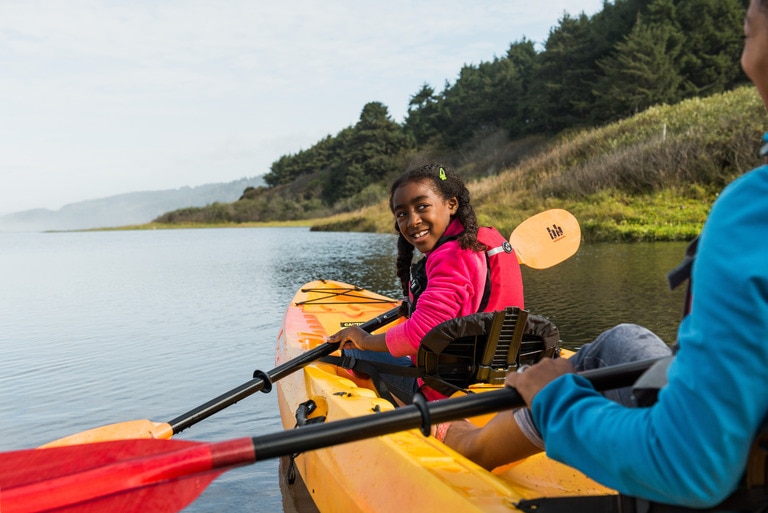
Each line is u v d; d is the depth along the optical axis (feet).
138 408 14.15
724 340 2.91
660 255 35.55
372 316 15.90
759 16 3.26
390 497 6.04
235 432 12.58
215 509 9.54
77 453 5.01
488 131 164.04
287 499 9.82
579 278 27.89
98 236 160.56
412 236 8.86
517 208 63.98
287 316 15.71
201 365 17.69
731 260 2.93
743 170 51.39
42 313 28.45
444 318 8.27
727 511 3.45
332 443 4.44
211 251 69.05
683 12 113.39
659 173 55.93
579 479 7.24
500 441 5.78
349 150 218.18
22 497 4.38
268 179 297.94
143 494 4.51
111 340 21.59
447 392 8.45
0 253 87.10
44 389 15.89
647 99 109.09
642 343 4.97
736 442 2.98
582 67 128.26
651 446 3.19
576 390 3.73
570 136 114.42
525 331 8.61
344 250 58.65
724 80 109.70
